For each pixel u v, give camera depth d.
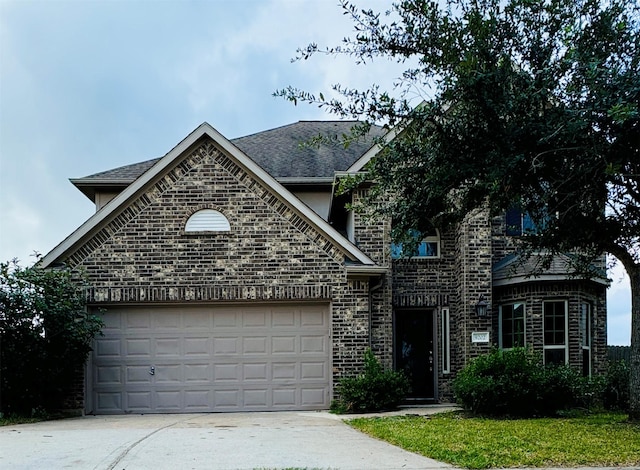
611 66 9.17
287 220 14.88
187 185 14.94
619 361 14.90
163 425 11.74
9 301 13.25
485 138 9.35
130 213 14.82
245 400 14.62
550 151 8.80
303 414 13.68
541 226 10.72
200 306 14.84
